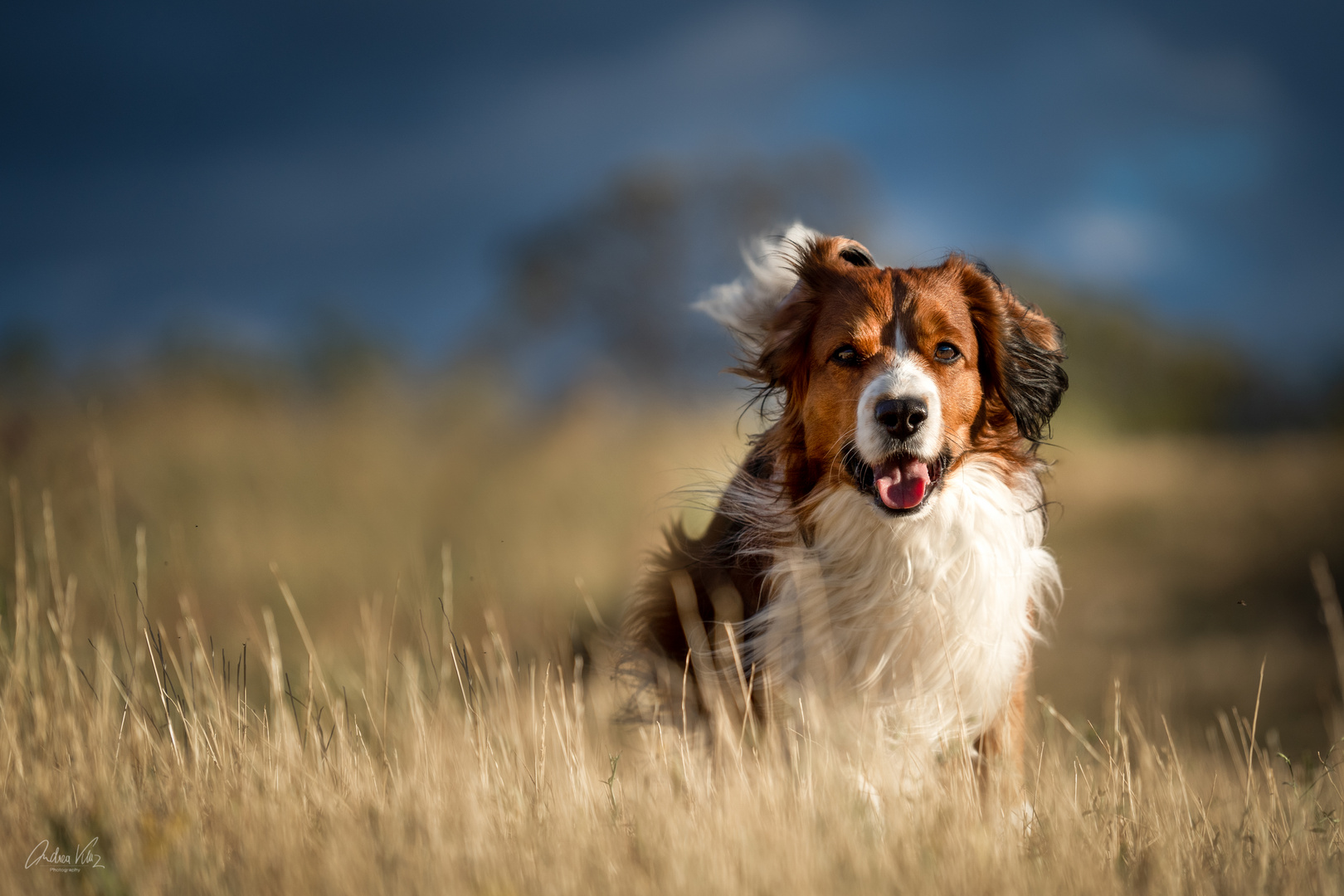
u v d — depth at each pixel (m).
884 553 5.86
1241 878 4.35
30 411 12.23
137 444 16.97
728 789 5.01
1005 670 5.92
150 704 6.13
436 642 7.90
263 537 14.02
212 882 3.94
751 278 6.87
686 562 6.71
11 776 5.18
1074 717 9.00
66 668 6.16
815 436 5.98
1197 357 51.59
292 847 4.25
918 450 5.43
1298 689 12.32
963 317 5.89
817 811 4.75
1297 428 49.81
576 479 19.67
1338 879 4.34
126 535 12.12
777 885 4.04
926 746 5.88
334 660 8.32
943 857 4.37
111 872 3.94
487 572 11.51
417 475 19.67
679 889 3.96
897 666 5.95
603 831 4.59
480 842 4.34
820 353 5.91
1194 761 7.55
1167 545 21.11
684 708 6.27
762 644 6.04
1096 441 37.91
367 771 5.27
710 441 19.23
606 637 7.44
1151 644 14.92
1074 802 5.06
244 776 5.03
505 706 6.47
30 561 8.82
